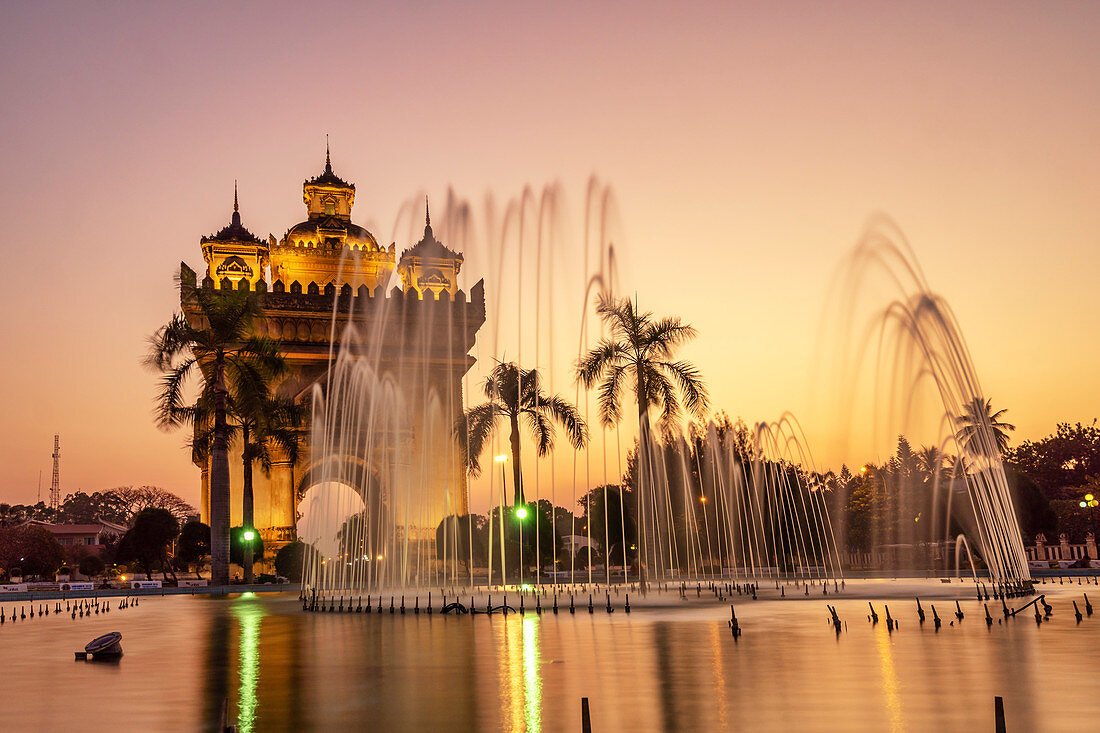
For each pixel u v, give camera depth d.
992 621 22.41
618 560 83.50
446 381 81.94
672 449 76.75
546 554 69.00
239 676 15.28
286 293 79.62
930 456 80.19
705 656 16.39
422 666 15.97
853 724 10.08
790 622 23.59
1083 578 49.34
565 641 19.67
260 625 27.08
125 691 13.75
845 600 32.91
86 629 27.61
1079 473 114.00
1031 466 117.12
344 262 92.44
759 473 75.75
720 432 78.00
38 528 117.81
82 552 151.00
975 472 44.22
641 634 20.92
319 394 78.75
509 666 15.65
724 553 75.19
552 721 10.70
